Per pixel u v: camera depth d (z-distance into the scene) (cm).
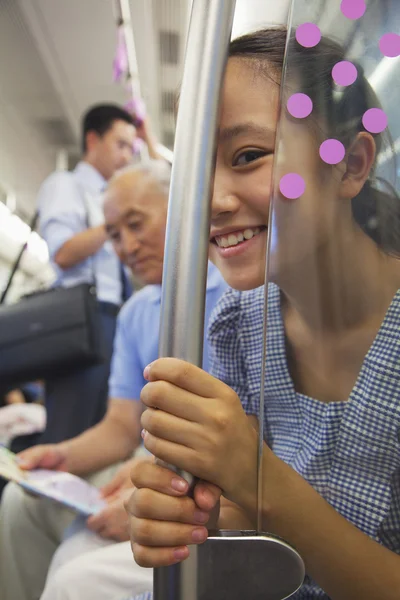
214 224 51
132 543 45
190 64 45
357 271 45
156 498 43
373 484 52
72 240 196
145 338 137
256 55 48
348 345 49
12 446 167
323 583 52
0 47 261
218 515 47
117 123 221
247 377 67
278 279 47
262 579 42
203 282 43
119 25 233
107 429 138
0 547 119
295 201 44
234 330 68
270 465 48
